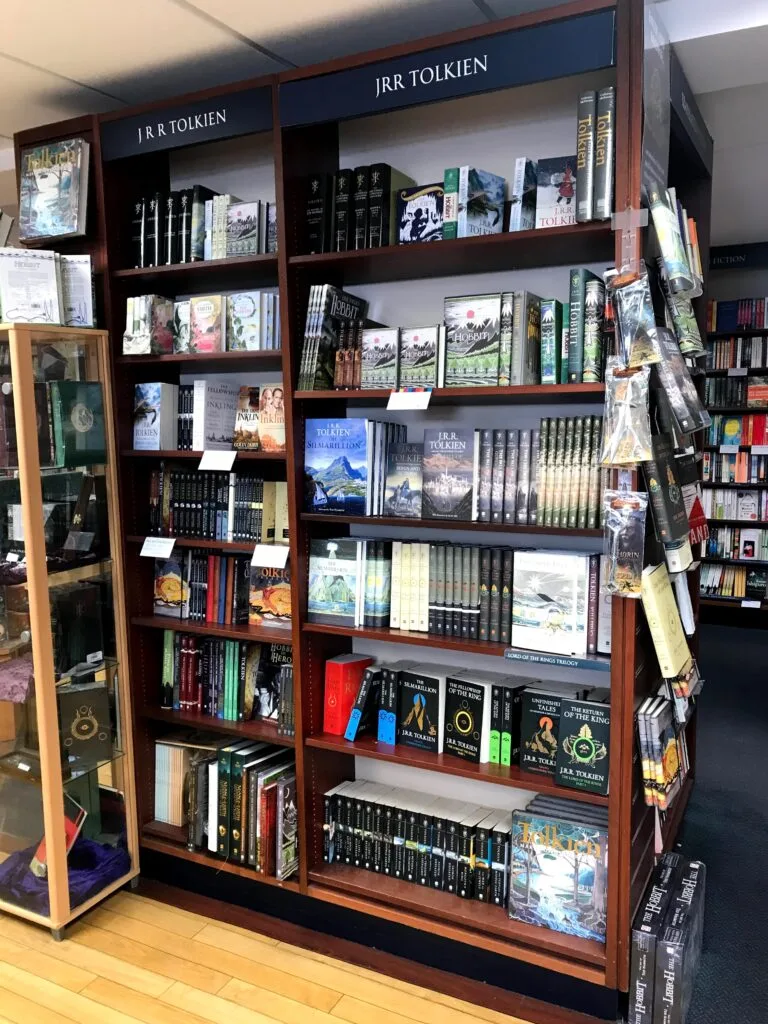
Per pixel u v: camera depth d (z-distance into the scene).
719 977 2.45
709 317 6.53
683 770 2.62
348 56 2.27
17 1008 2.32
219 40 2.43
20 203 2.85
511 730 2.43
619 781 2.17
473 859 2.53
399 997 2.37
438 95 2.18
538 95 2.45
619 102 1.98
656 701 2.32
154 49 2.49
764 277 6.63
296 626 2.62
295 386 2.56
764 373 6.47
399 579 2.54
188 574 2.95
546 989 2.34
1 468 2.59
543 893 2.38
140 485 2.98
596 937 2.31
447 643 2.38
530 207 2.31
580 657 2.22
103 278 2.82
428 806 2.68
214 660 2.95
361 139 2.73
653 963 2.18
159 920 2.78
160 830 3.03
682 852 3.18
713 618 6.95
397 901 2.55
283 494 2.74
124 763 2.96
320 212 2.55
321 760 2.77
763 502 6.43
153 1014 2.29
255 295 2.68
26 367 2.47
